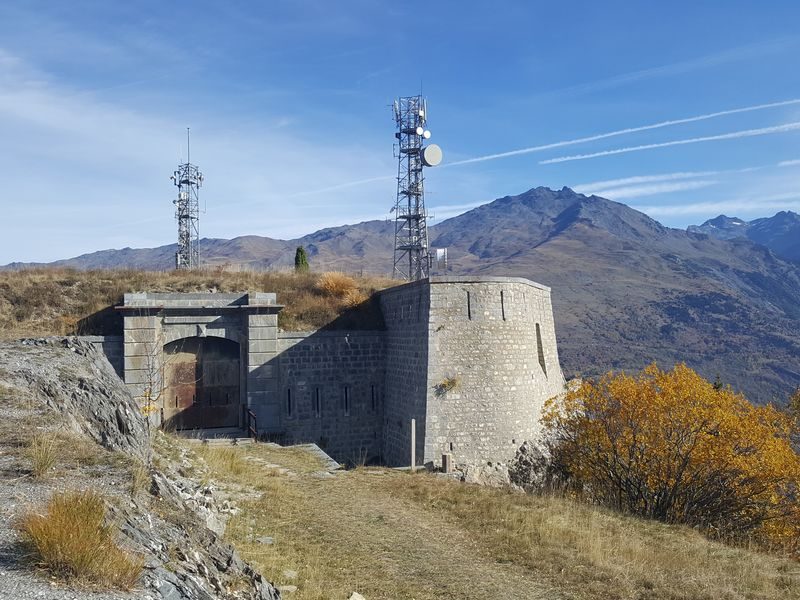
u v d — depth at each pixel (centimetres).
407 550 1157
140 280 2831
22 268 3000
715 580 1070
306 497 1477
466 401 2281
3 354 1299
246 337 2616
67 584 482
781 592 1049
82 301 2636
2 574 481
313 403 2645
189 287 2828
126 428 1159
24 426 913
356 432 2692
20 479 716
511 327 2428
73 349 1526
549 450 2462
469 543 1222
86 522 539
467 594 973
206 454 1697
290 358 2633
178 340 2588
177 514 752
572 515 1459
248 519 1225
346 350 2716
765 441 2008
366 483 1672
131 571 508
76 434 958
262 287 2903
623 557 1177
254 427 2505
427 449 2203
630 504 2102
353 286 2983
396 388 2589
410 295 2509
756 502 2052
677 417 2105
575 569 1091
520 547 1196
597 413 2317
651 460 2139
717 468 2005
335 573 1008
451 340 2308
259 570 926
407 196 4253
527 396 2452
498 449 2295
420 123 4269
